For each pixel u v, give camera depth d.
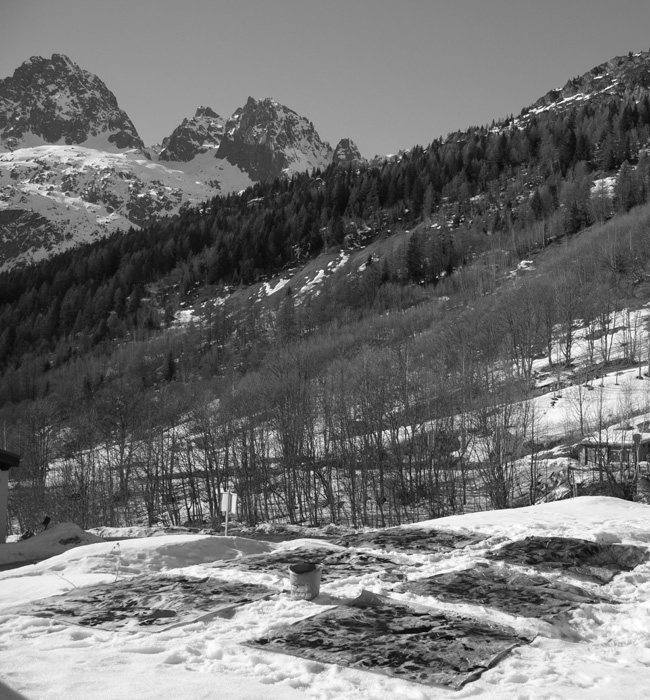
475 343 80.62
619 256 103.31
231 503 20.06
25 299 198.75
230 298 177.88
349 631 9.09
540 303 87.56
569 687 7.29
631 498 41.50
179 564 14.56
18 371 147.62
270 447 61.91
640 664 8.02
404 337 99.00
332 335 117.00
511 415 54.50
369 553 14.48
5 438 78.50
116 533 29.70
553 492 44.28
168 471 66.88
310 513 52.91
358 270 162.62
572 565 12.94
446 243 156.88
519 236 152.38
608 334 82.62
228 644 8.67
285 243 194.12
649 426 51.97
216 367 126.31
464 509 48.22
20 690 6.92
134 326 172.12
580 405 53.19
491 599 10.62
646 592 11.34
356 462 54.78
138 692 6.91
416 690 7.16
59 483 63.97
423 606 10.21
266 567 13.39
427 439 53.81
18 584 12.77
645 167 163.62
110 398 94.31
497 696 7.06
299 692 7.16
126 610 10.47
